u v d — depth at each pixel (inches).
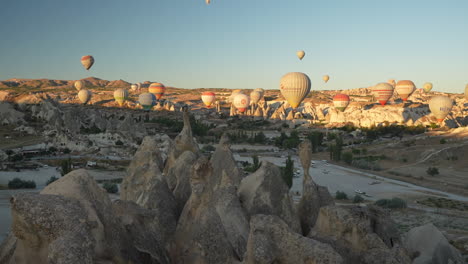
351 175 3656.5
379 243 284.8
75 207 201.5
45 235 186.5
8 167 2972.4
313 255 235.5
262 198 357.7
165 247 298.8
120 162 3528.5
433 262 439.5
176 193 427.2
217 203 349.4
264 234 251.3
